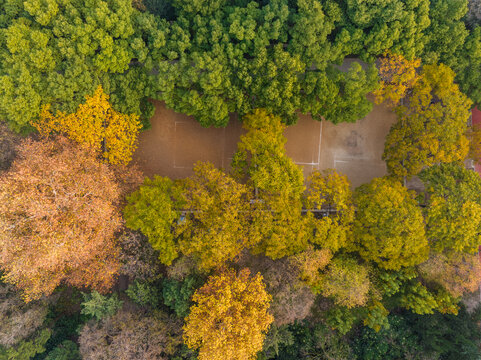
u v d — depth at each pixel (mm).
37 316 25281
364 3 22578
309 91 24578
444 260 26438
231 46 23031
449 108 25016
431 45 25172
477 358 24625
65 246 20922
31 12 20625
